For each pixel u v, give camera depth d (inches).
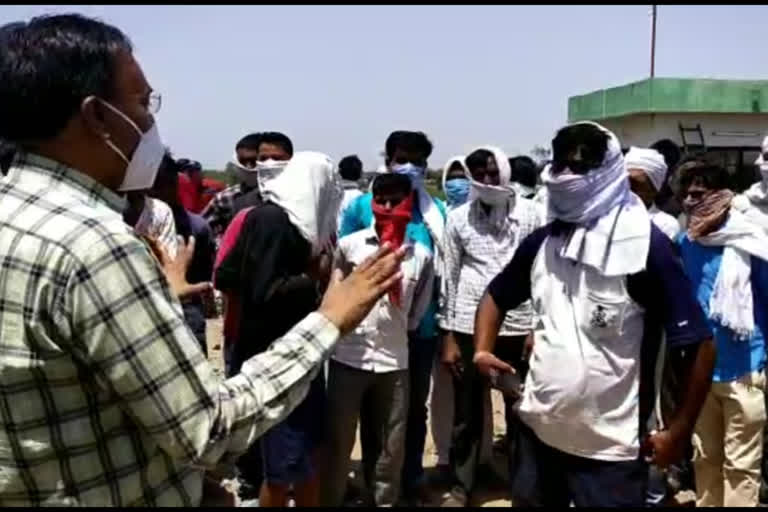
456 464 179.2
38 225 57.0
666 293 100.2
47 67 58.8
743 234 147.0
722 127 818.8
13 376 56.5
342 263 163.0
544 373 104.0
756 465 148.9
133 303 56.6
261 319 133.7
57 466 58.2
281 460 136.6
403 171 178.1
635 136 871.7
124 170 63.8
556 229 107.5
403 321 162.6
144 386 56.7
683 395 102.0
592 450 103.1
